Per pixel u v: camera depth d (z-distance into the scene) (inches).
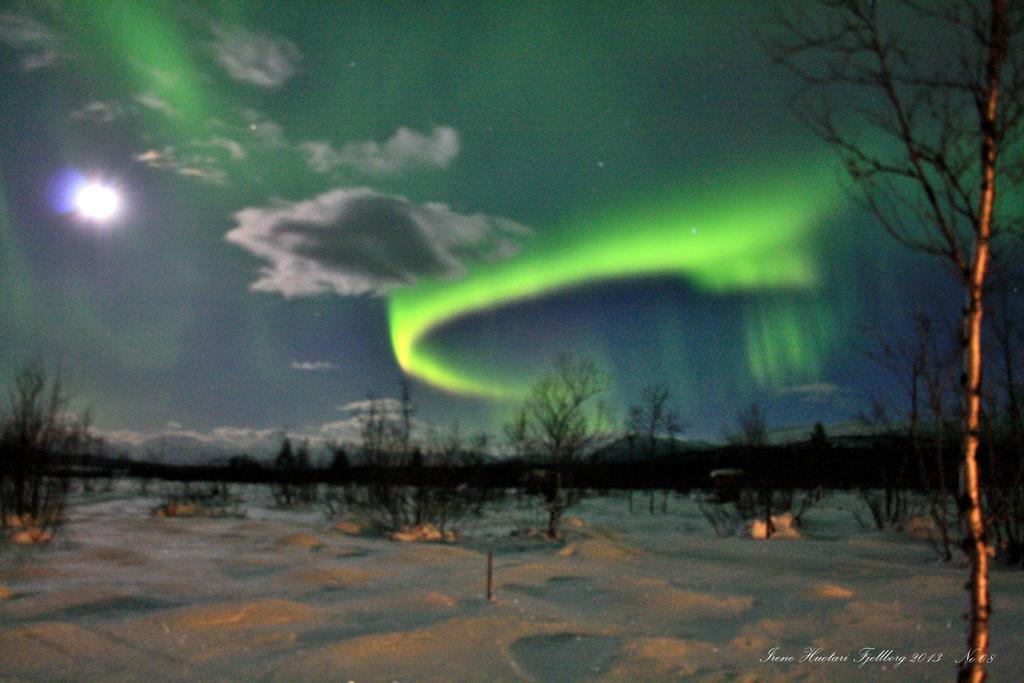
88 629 212.5
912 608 262.4
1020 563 385.7
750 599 277.7
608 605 266.1
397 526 560.1
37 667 178.5
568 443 579.5
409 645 200.1
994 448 384.8
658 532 613.9
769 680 176.2
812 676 179.6
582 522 613.6
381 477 596.4
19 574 310.2
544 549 456.8
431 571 343.3
